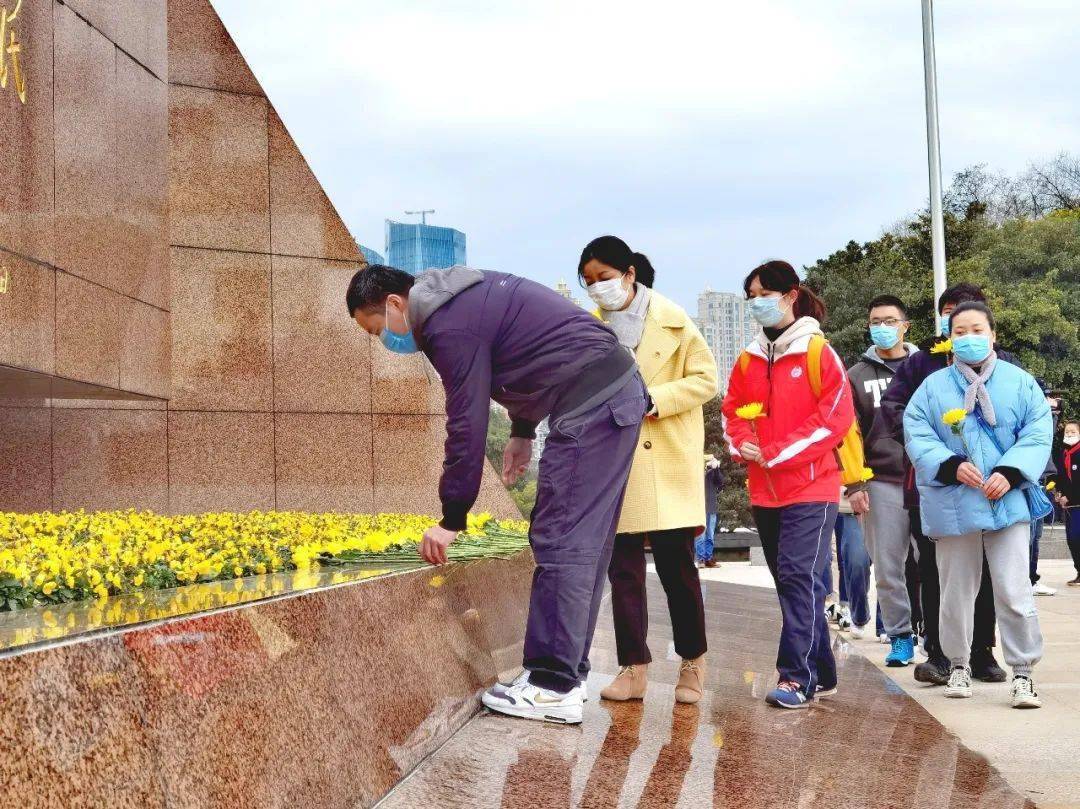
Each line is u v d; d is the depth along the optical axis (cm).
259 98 877
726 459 3297
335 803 262
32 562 297
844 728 412
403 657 332
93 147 648
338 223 902
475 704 396
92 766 179
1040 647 491
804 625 460
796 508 468
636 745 362
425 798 289
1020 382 509
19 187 570
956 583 516
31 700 169
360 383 898
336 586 298
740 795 305
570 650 388
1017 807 307
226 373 842
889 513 629
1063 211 4697
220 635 230
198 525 548
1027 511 494
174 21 846
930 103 1725
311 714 261
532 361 369
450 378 359
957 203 4669
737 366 497
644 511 442
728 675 533
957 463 498
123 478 778
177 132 840
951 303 595
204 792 209
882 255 3675
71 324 616
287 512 823
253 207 866
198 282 838
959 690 519
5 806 159
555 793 298
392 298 364
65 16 622
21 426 710
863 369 657
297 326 876
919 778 337
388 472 903
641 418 387
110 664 191
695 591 453
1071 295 4053
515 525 757
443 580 393
